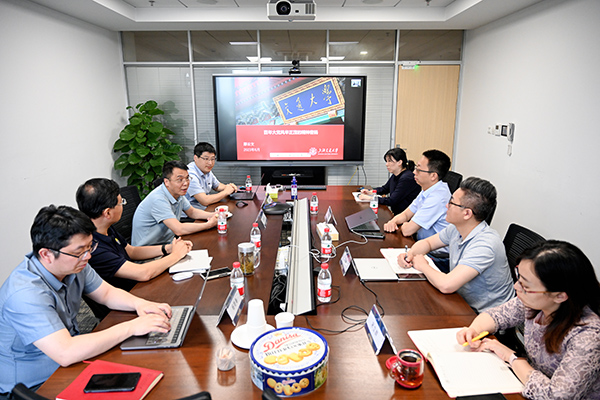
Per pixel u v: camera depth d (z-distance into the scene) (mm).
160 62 5434
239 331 1476
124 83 5512
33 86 3666
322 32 5312
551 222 3617
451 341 1413
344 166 5730
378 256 2256
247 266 2002
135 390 1173
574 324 1189
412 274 1981
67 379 1255
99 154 4863
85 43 4559
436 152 2725
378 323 1385
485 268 1791
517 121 4152
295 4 3650
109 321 1583
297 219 2988
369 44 5363
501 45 4469
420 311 1645
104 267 1921
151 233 2775
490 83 4734
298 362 1182
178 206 2947
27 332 1335
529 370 1211
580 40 3223
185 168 2746
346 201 3627
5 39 3316
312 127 5406
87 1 3705
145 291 1838
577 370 1116
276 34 5320
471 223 1896
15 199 3434
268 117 5371
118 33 5336
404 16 4680
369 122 5633
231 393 1179
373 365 1307
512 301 1483
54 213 1380
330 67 5449
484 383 1201
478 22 4730
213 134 5652
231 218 3074
